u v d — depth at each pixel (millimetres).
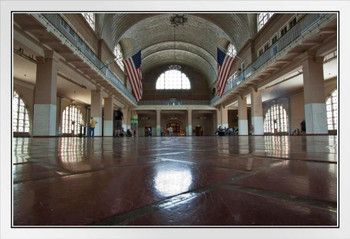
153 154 2240
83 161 1655
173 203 618
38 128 10836
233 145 3967
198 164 1438
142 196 694
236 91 22109
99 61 17188
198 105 34281
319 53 11297
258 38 19016
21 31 9406
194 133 40031
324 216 500
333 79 18281
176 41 31797
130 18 22344
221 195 698
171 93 40156
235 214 518
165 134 40094
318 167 1235
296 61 12883
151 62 38031
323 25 9602
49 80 11039
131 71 14688
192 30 28625
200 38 29859
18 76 17391
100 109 18344
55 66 11531
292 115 24156
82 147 3688
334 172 1070
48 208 577
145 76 40344
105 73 18078
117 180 949
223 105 30625
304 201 618
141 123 40094
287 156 1847
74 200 651
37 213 536
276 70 15227
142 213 534
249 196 684
